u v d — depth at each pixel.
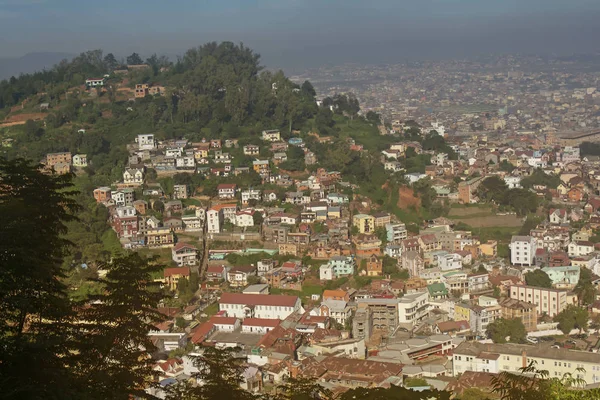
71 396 43.72
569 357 109.06
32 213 51.66
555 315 144.00
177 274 157.62
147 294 50.88
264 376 109.44
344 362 110.94
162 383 103.75
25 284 46.84
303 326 132.88
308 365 111.31
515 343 127.88
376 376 105.50
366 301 139.25
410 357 120.12
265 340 125.19
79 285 147.50
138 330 49.56
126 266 50.22
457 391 101.19
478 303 143.50
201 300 151.88
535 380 47.34
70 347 47.38
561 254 170.38
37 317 48.72
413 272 160.62
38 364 43.91
